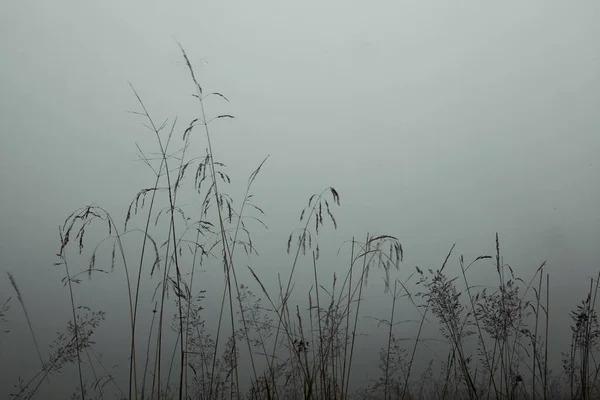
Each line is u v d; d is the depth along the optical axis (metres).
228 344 3.12
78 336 3.26
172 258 2.77
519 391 3.27
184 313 3.05
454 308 3.13
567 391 3.71
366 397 4.13
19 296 2.75
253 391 2.98
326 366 2.83
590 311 2.98
